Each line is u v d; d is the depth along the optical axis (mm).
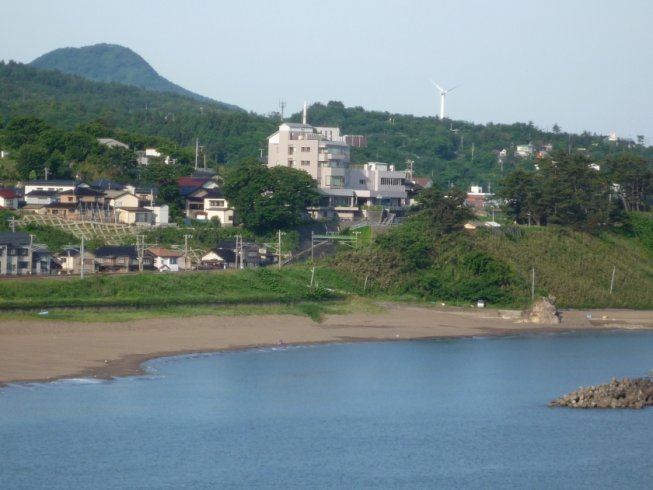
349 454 71312
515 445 75500
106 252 137375
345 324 129375
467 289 147750
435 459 71125
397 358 111125
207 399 84500
